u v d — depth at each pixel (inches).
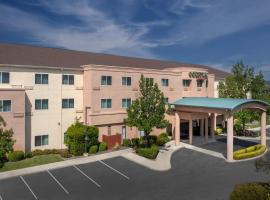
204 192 912.9
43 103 1444.4
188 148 1566.2
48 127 1464.1
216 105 1398.9
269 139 1881.2
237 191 732.7
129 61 2143.2
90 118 1510.8
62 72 1503.4
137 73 1715.1
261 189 724.0
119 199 861.8
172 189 944.3
